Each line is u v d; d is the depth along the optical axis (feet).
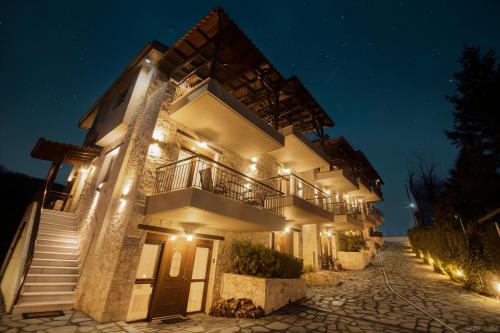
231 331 18.24
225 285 26.03
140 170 22.18
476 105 44.45
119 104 34.78
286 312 23.32
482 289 31.58
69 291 22.36
